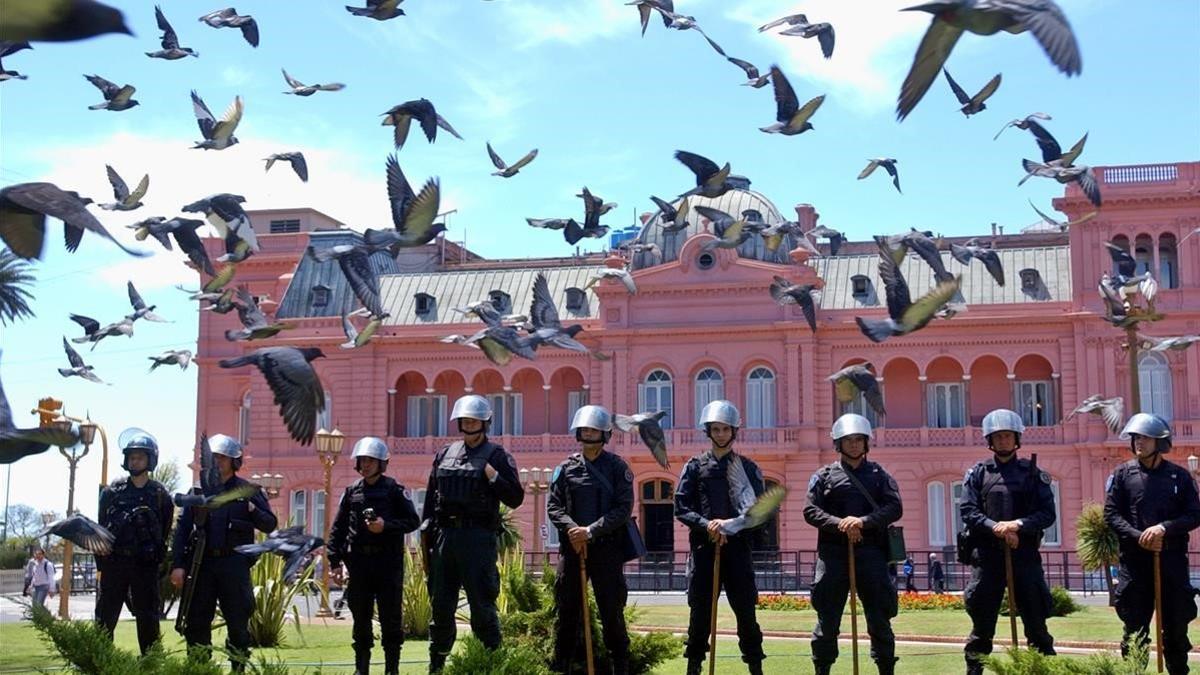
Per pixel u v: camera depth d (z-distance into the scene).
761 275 58.00
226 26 15.67
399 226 11.95
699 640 13.30
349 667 16.47
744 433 57.28
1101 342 55.31
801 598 36.56
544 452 59.75
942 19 5.86
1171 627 13.07
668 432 57.69
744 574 13.23
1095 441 54.81
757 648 13.23
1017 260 58.94
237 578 14.47
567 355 60.47
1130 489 13.37
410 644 20.62
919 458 56.81
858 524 12.80
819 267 60.84
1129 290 25.42
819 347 57.97
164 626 24.89
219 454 14.79
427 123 14.82
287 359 8.92
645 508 58.44
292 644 20.77
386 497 14.32
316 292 63.75
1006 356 56.88
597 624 14.09
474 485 13.40
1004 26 5.85
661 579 49.88
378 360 61.88
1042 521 13.12
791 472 56.81
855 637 12.79
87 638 11.30
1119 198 55.09
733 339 58.06
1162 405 54.78
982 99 14.30
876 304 58.56
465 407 13.62
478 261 77.25
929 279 59.09
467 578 13.32
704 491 13.33
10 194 5.80
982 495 13.45
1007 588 13.48
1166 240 55.31
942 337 57.50
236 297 15.90
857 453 13.27
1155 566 12.91
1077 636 22.17
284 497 61.84
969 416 57.50
